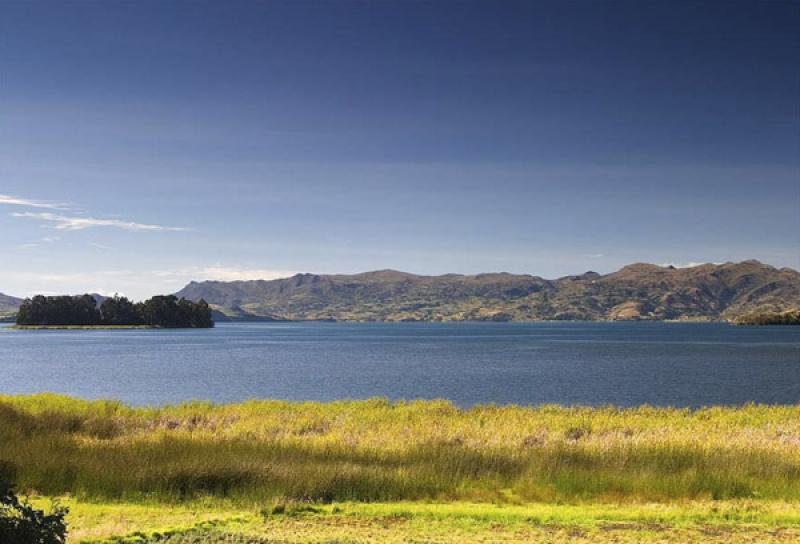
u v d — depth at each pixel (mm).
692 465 17531
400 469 16188
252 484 14852
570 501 14750
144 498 14234
